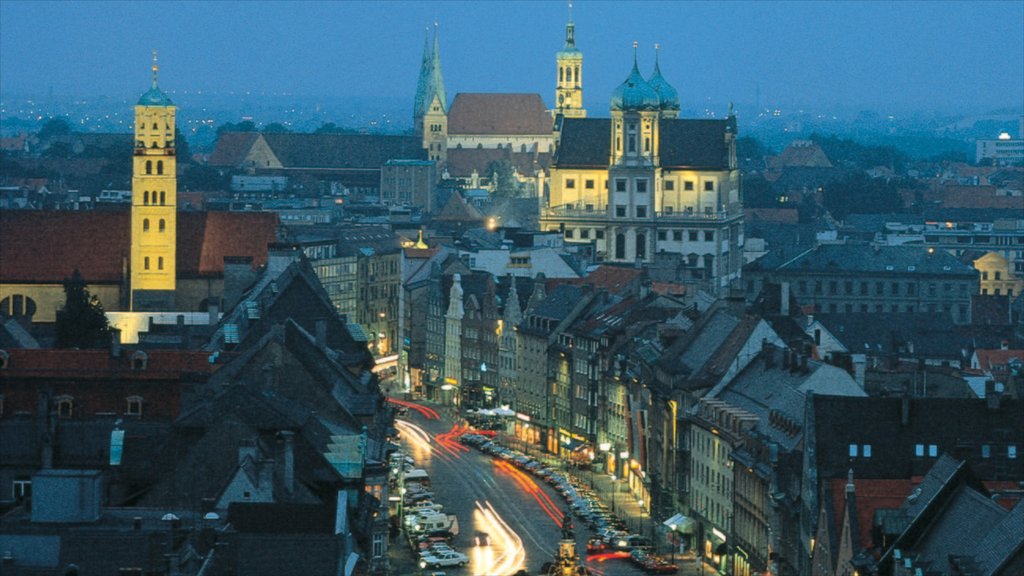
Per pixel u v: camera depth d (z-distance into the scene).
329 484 176.75
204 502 163.38
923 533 179.25
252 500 164.00
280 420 177.75
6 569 143.88
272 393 198.38
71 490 153.75
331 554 142.50
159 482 172.88
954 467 189.62
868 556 184.75
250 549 142.62
